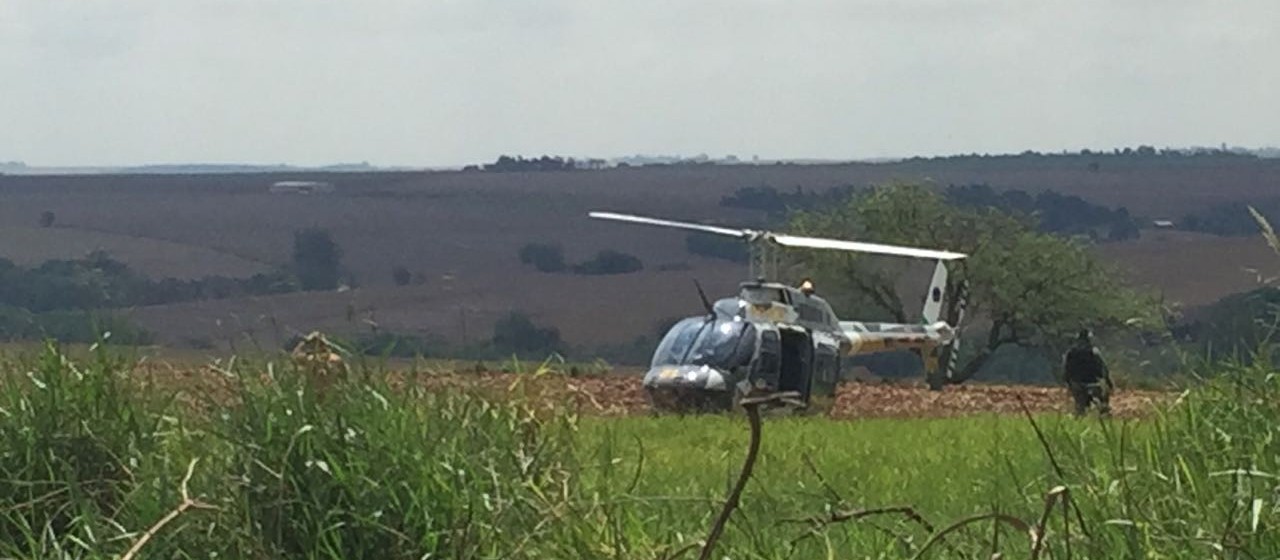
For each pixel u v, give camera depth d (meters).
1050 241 46.97
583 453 8.29
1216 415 7.00
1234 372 7.24
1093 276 46.16
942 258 26.95
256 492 6.55
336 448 6.62
